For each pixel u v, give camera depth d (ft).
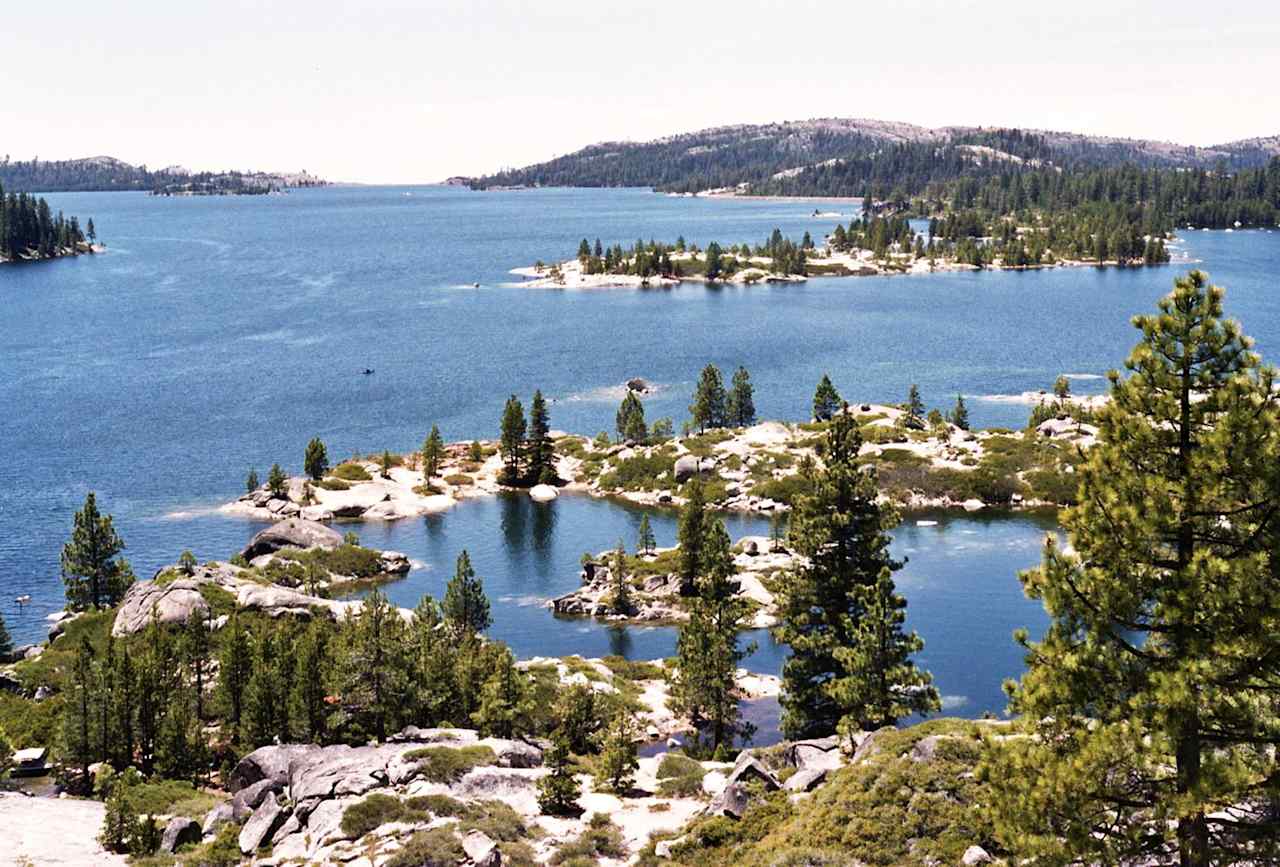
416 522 469.16
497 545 435.12
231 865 133.59
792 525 192.24
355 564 394.93
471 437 607.37
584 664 281.54
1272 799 70.54
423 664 221.66
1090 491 79.92
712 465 513.86
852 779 116.78
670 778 159.02
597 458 552.41
